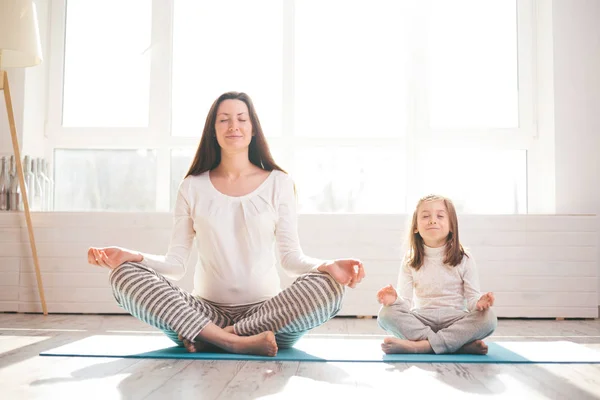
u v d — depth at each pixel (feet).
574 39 12.32
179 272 7.31
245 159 7.65
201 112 13.46
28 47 11.10
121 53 13.50
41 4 13.17
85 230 11.39
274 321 6.66
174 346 7.25
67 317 10.78
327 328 9.55
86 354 6.59
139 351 6.82
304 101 13.44
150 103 13.32
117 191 13.38
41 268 11.41
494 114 13.34
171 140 13.25
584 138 12.21
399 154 13.28
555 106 12.27
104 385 5.09
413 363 6.31
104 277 11.39
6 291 11.48
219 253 7.20
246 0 13.53
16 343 7.61
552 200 12.26
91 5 13.56
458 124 13.35
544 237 11.14
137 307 6.54
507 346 7.58
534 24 13.14
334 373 5.71
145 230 11.34
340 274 6.42
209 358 6.35
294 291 6.58
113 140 13.28
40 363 6.14
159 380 5.28
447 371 5.89
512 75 13.34
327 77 13.47
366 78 13.44
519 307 11.10
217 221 7.24
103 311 11.35
